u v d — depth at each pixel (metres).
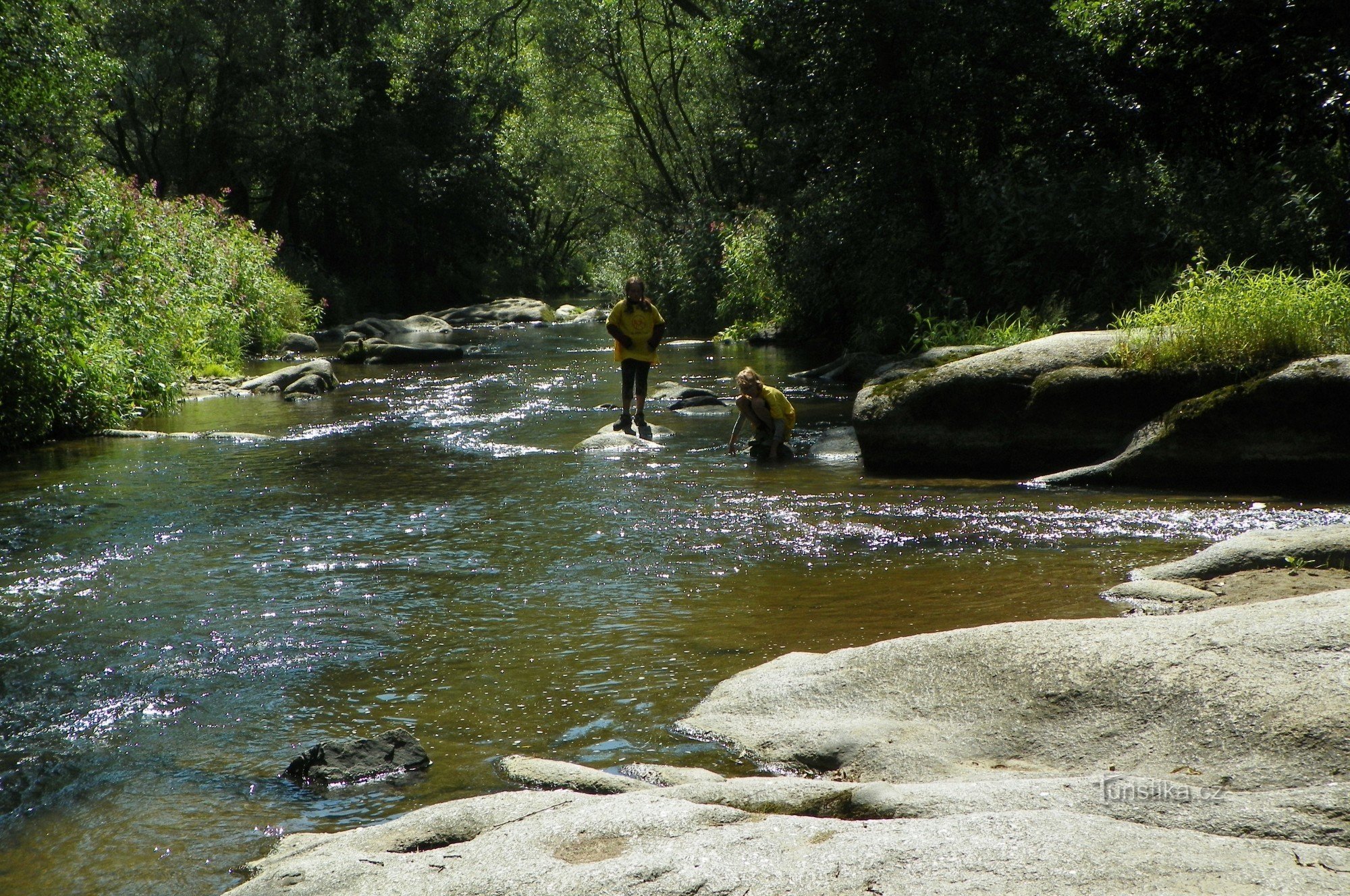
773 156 23.59
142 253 15.35
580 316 37.28
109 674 4.59
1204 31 16.47
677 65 34.69
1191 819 2.71
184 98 31.61
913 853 2.46
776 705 3.91
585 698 4.21
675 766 3.56
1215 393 8.05
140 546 6.76
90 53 18.39
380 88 38.91
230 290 20.70
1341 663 3.34
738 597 5.50
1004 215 16.94
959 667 3.86
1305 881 2.29
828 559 6.21
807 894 2.35
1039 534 6.72
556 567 6.19
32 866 3.02
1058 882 2.31
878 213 19.67
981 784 2.95
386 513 7.64
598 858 2.63
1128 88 17.80
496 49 42.00
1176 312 9.38
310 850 2.94
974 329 15.33
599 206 41.78
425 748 3.78
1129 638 3.78
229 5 30.23
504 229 43.72
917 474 9.04
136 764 3.72
